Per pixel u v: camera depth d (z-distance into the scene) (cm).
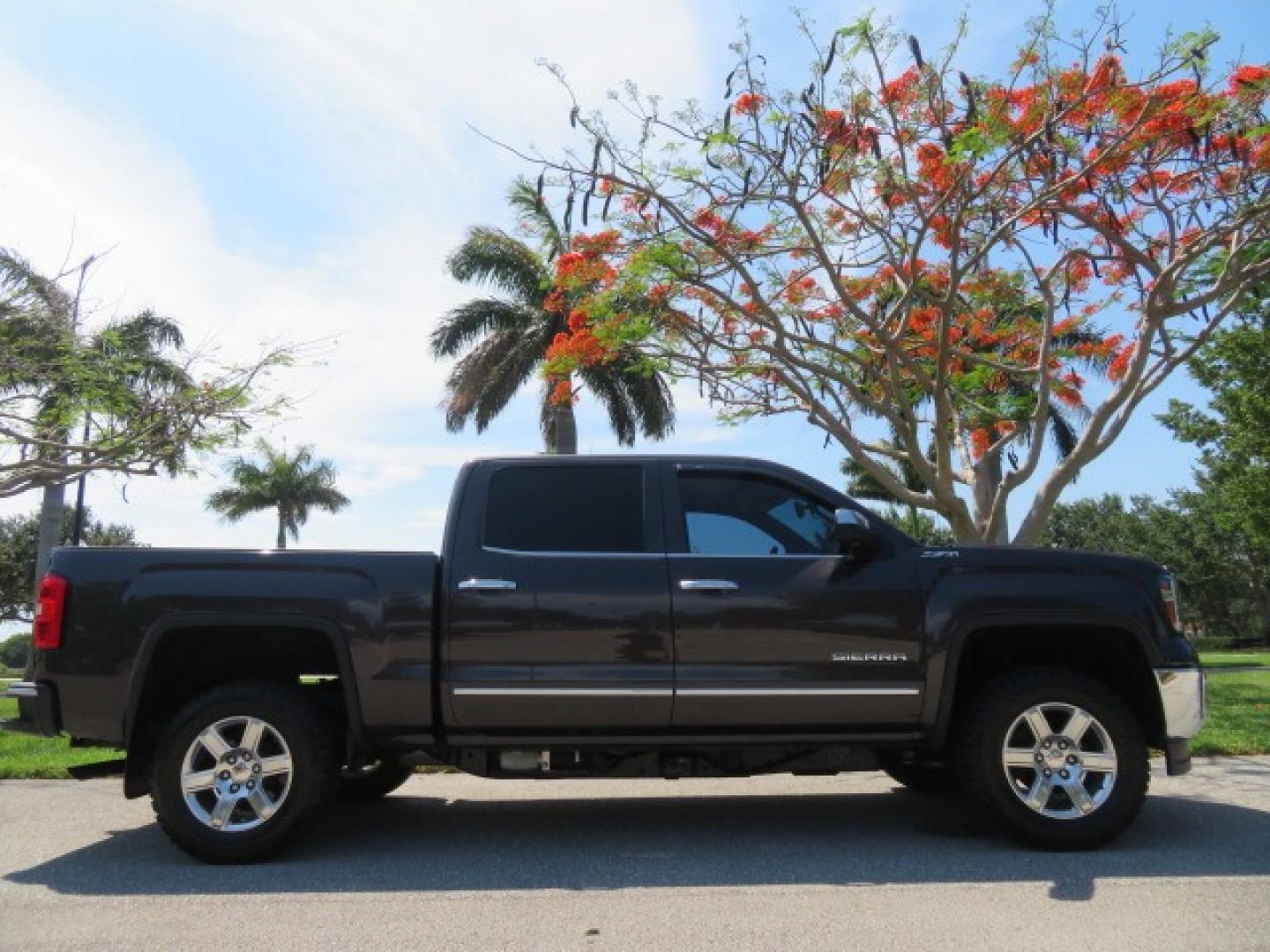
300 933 412
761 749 557
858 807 656
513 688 530
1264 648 5944
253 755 523
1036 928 406
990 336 1385
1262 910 428
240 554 543
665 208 1123
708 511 566
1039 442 1228
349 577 539
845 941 395
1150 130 1088
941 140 1102
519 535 556
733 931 408
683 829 597
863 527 538
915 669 538
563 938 402
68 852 550
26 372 1420
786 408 1452
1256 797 667
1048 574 550
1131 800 525
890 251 1149
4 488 1502
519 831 593
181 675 569
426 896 462
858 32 1038
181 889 476
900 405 1189
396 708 530
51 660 529
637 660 533
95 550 543
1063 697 531
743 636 535
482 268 2214
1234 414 2211
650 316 1249
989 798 527
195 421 1475
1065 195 1161
